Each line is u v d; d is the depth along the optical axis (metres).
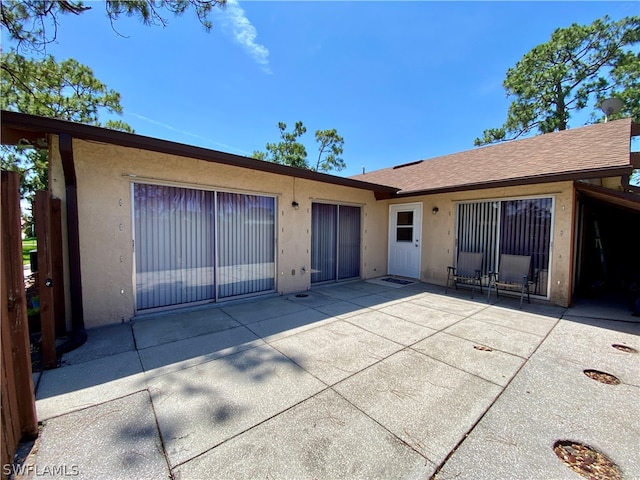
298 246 6.52
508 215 6.23
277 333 3.92
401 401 2.36
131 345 3.48
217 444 1.86
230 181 5.34
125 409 2.22
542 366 2.99
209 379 2.70
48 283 2.87
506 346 3.51
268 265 6.11
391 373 2.82
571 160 5.29
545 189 5.61
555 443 1.90
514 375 2.80
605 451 1.83
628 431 2.02
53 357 2.90
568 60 14.94
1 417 1.57
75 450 1.79
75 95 10.61
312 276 7.02
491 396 2.43
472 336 3.84
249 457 1.75
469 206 6.91
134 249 4.40
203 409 2.23
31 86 8.47
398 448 1.83
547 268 5.65
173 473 1.63
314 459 1.74
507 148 7.84
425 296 6.21
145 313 4.56
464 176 6.88
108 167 4.10
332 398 2.39
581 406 2.30
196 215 5.06
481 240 6.70
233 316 4.66
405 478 1.61
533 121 16.23
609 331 4.05
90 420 2.09
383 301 5.74
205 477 1.60
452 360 3.12
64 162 3.53
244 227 5.69
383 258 8.79
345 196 7.52
